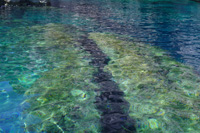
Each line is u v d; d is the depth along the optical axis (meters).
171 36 7.91
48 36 6.93
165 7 16.23
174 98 3.53
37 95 3.44
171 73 4.56
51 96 3.43
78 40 6.68
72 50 5.72
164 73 4.55
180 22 10.60
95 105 3.24
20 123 2.75
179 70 4.75
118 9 14.38
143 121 2.90
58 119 2.87
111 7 15.19
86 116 2.96
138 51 5.99
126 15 12.16
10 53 5.26
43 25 8.55
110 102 3.35
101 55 5.47
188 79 4.29
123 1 19.34
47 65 4.66
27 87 3.69
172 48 6.47
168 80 4.21
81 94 3.54
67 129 2.68
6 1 12.61
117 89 3.76
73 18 10.48
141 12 13.51
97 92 3.63
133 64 4.96
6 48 5.59
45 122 2.79
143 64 5.00
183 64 5.18
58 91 3.60
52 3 15.43
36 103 3.22
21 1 13.06
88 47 6.05
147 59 5.37
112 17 11.35
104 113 3.05
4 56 5.05
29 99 3.31
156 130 2.73
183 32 8.57
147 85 3.94
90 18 10.74
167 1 20.33
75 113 3.02
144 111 3.14
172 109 3.21
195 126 2.83
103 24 9.52
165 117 3.00
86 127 2.74
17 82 3.85
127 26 9.35
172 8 15.78
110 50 5.91
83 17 10.90
